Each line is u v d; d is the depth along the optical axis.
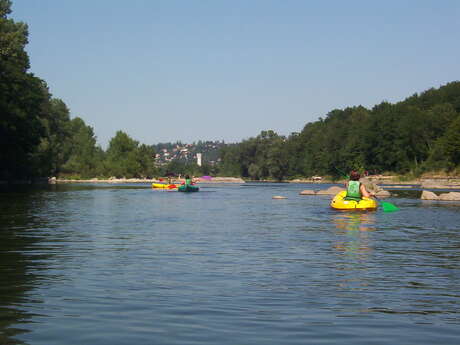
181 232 12.90
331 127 149.00
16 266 7.82
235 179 129.00
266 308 5.39
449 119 105.69
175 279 6.89
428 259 8.70
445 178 89.12
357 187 21.98
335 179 127.81
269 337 4.42
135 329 4.62
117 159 128.50
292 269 7.68
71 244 10.42
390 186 73.75
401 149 107.44
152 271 7.46
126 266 7.88
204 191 51.88
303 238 11.69
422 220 16.73
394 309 5.37
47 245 10.24
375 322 4.89
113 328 4.64
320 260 8.55
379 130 113.62
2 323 4.75
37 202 26.12
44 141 86.50
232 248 9.96
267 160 152.62
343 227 14.39
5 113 50.25
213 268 7.74
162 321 4.88
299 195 41.25
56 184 73.81
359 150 118.19
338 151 126.94
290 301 5.70
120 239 11.33
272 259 8.63
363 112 146.62
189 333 4.52
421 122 106.56
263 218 17.56
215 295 5.96
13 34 53.25
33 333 4.46
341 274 7.29
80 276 7.06
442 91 132.38
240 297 5.87
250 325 4.77
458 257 8.91
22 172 70.44
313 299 5.79
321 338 4.41
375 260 8.57
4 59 53.03
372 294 6.04
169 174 61.38
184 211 21.00
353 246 10.33
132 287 6.37
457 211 21.05
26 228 13.55
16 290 6.15
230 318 5.00
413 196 37.00
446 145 91.19
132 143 129.88
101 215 18.31
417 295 6.00
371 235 12.38
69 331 4.54
